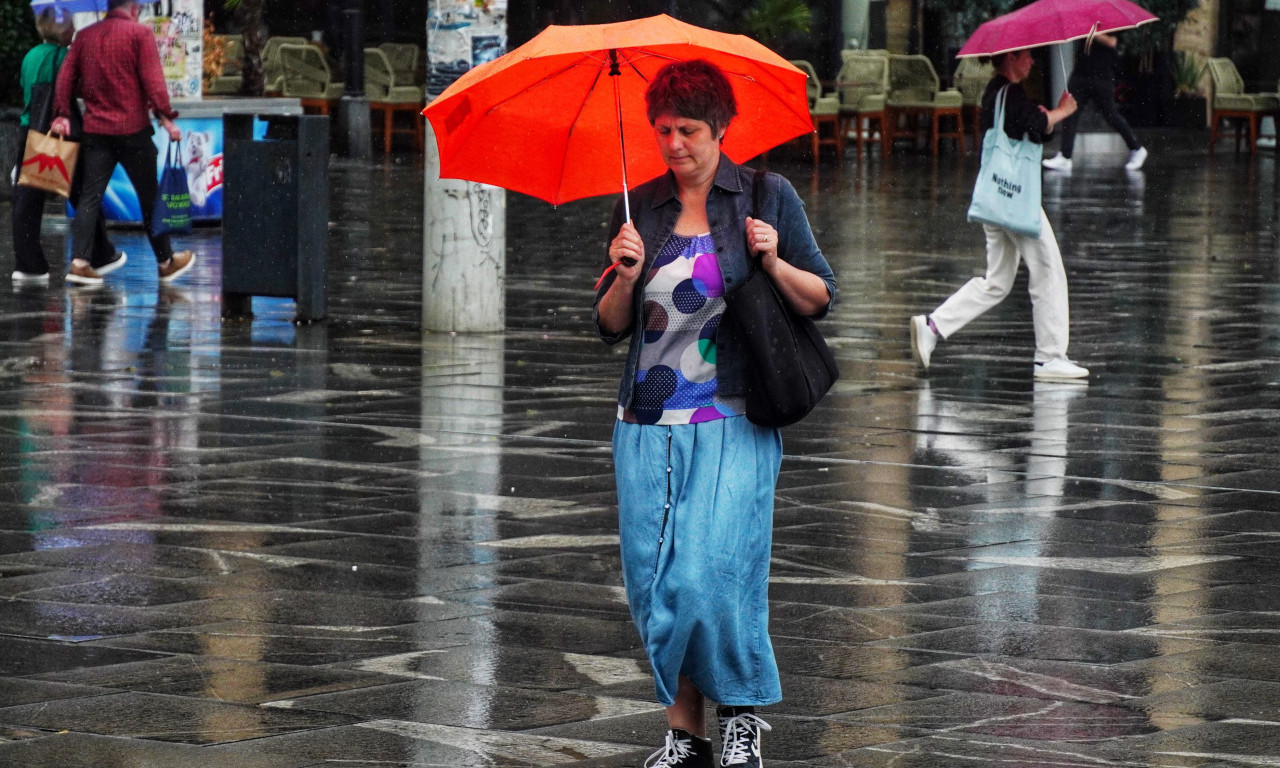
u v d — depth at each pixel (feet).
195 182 143.23
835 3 252.42
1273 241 139.44
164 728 35.94
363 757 34.50
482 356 84.43
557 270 119.24
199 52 143.74
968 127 262.26
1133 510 56.29
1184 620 44.50
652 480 33.35
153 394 73.46
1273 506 56.90
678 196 33.53
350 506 55.57
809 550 51.11
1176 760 34.60
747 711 34.14
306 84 229.25
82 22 139.54
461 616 44.29
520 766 34.22
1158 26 264.11
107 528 52.42
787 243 33.65
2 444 63.62
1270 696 38.63
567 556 50.11
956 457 63.98
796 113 35.63
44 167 106.11
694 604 32.60
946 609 45.32
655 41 32.40
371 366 81.15
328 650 41.34
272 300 102.22
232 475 59.47
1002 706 37.88
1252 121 243.81
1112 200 174.50
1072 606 45.68
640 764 34.45
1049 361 80.74
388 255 125.08
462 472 60.44
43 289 104.99
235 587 46.52
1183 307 104.12
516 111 35.70
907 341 91.35
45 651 40.93
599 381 78.23
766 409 32.99
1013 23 78.48
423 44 262.26
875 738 35.83
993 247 81.30
